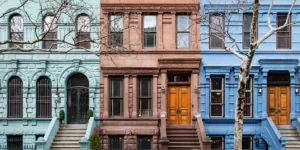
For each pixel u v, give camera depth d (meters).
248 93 24.34
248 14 24.56
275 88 24.53
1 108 24.19
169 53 24.09
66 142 22.44
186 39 24.52
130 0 24.09
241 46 24.28
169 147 21.95
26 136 23.84
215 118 23.91
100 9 24.17
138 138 23.86
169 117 24.36
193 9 24.12
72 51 24.03
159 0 24.12
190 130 23.41
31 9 24.28
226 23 24.41
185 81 24.50
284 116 24.42
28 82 24.14
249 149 24.06
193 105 23.92
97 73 24.16
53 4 23.17
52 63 24.19
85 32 21.69
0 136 23.92
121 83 24.45
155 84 24.02
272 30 15.38
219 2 24.30
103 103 24.09
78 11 24.17
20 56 24.14
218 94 24.36
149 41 24.55
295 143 22.41
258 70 24.03
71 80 24.66
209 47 24.31
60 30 24.17
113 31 22.39
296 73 24.20
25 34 24.23
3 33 24.34
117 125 23.89
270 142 22.67
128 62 24.11
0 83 24.20
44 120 23.98
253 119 23.83
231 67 24.03
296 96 24.14
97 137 21.17
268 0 24.31
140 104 24.36
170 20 24.27
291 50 24.17
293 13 24.41
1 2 24.08
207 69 24.03
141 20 24.30
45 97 24.36
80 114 24.47
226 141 23.91
